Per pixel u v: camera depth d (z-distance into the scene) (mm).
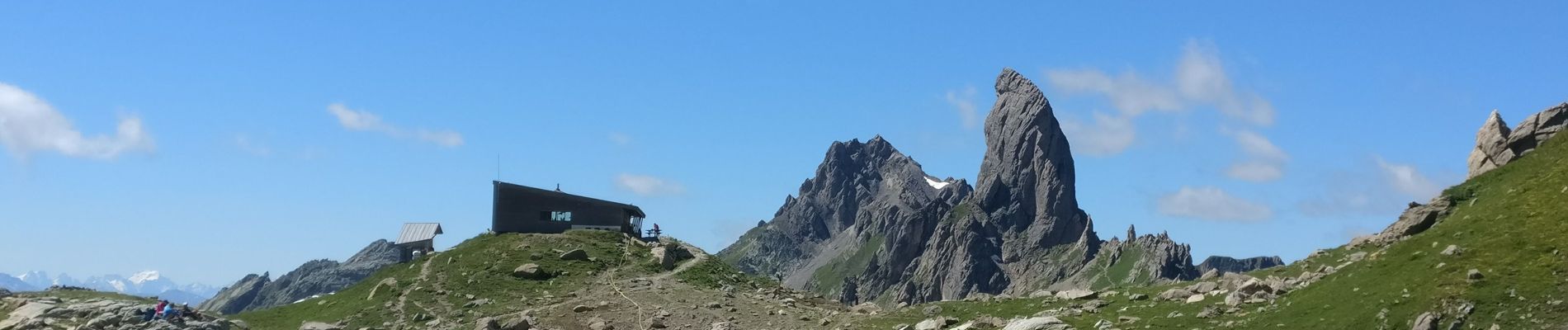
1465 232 72375
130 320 85250
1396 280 67312
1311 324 66250
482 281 109250
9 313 88500
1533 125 90188
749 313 98375
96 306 88000
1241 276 84750
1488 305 60281
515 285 108500
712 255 129875
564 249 120812
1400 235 84375
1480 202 80375
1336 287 71125
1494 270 63219
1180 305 77938
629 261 119188
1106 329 72812
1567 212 67000
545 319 94500
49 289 102312
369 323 97938
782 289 115812
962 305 92188
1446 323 60344
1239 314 72688
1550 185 73812
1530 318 57875
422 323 97125
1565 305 57562
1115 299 84188
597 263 116750
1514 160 89125
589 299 101688
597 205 135375
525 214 134125
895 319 89812
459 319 97375
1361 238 89188
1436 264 66938
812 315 98000
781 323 94062
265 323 102000
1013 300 90625
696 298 103375
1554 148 83250
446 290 106750
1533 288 59938
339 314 101875
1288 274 83938
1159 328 71750
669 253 122062
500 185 134000
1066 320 77375
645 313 96438
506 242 124562
